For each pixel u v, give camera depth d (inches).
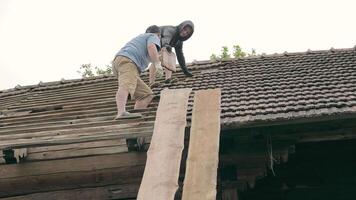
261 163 223.9
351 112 210.1
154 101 280.7
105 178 236.2
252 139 225.0
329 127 222.5
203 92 219.0
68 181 238.2
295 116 212.2
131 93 253.1
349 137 221.9
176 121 200.4
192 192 161.0
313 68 306.3
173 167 172.6
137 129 218.2
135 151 233.3
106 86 346.3
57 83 372.2
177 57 307.9
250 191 254.1
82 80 368.5
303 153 250.1
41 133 235.3
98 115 269.4
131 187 238.5
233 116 219.6
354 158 247.3
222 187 225.8
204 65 346.9
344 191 247.8
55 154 240.1
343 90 247.3
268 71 313.4
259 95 254.7
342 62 314.0
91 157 236.7
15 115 306.5
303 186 250.8
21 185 240.8
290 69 311.1
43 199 241.8
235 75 314.0
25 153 240.1
